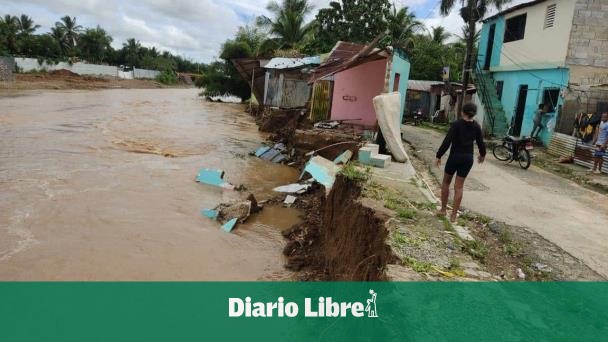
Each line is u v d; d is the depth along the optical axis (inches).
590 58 689.6
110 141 742.5
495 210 340.5
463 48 1555.1
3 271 291.4
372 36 1226.6
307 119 842.2
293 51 1290.6
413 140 766.5
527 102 815.7
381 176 397.1
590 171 530.0
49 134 761.6
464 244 247.1
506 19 909.8
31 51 2474.2
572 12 684.7
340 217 335.0
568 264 240.2
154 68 3678.6
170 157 661.3
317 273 315.3
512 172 514.3
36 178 500.4
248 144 824.9
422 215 291.9
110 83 2519.7
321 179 472.1
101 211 412.5
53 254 319.9
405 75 763.4
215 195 489.4
